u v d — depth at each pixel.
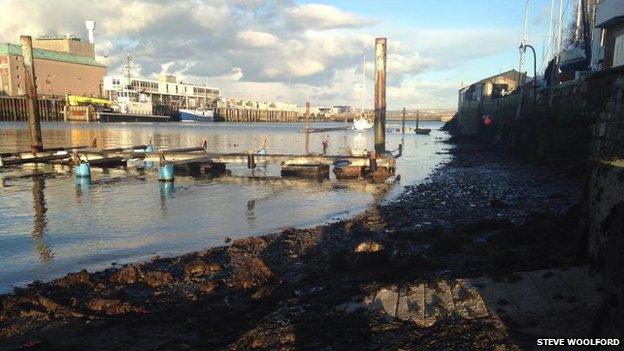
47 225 17.94
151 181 31.06
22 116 128.50
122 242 15.57
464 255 11.66
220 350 7.25
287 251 13.77
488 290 8.23
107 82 159.50
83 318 9.18
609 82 23.66
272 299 9.63
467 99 91.25
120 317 9.21
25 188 27.50
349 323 7.53
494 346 6.31
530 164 36.66
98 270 12.58
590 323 6.70
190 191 27.03
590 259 9.18
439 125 194.75
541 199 21.16
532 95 41.84
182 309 9.54
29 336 8.51
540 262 9.73
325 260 12.61
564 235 12.20
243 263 12.51
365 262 11.10
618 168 8.71
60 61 150.12
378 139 33.47
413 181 30.42
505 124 54.75
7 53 135.12
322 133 110.88
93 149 40.41
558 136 31.89
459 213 18.50
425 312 7.67
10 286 11.42
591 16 47.34
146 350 7.78
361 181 31.06
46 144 60.94
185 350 7.64
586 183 10.16
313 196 25.42
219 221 18.94
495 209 19.05
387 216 18.53
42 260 13.57
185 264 12.60
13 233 16.66
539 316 7.14
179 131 104.88
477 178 29.48
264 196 25.39
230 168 38.66
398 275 10.04
